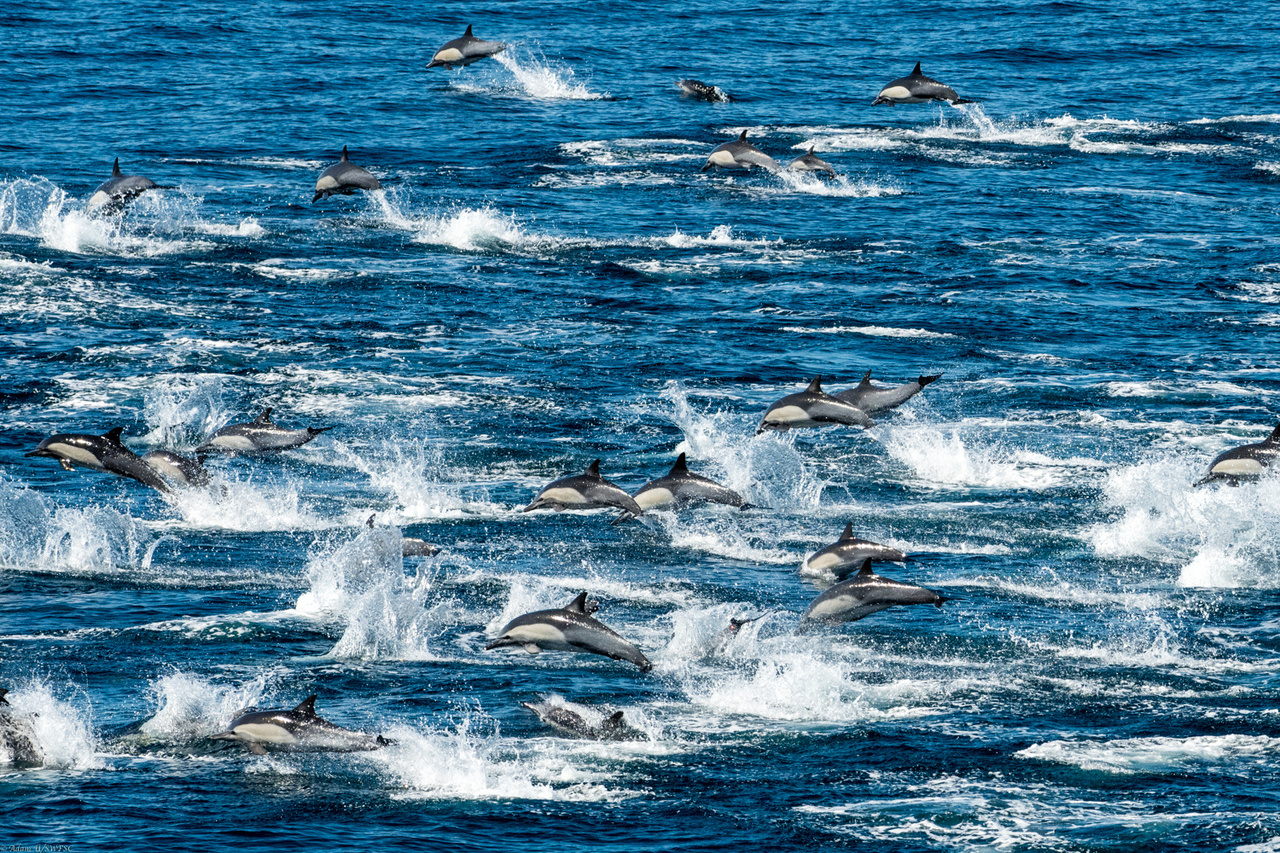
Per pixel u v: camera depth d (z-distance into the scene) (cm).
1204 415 10225
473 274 13012
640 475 9075
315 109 18650
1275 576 7775
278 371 10681
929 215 15175
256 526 8250
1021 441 9750
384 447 9431
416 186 15562
